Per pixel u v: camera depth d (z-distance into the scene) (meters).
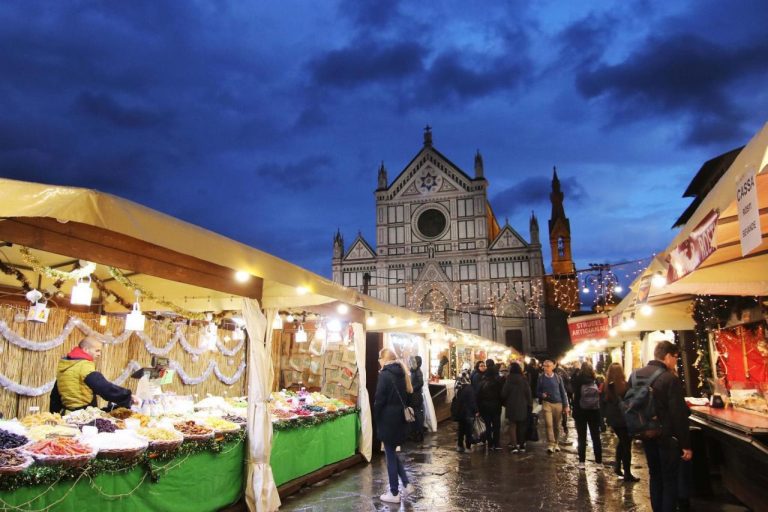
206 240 5.36
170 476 5.87
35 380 7.81
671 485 5.82
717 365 10.28
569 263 60.41
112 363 8.97
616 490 8.31
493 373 12.59
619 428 9.11
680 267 5.25
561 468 10.09
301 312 11.80
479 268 54.44
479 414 12.55
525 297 52.97
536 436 13.11
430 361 20.48
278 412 8.45
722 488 8.23
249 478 7.13
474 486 8.61
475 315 53.66
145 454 5.46
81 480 4.81
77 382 6.57
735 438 6.19
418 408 13.17
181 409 7.74
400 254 56.88
